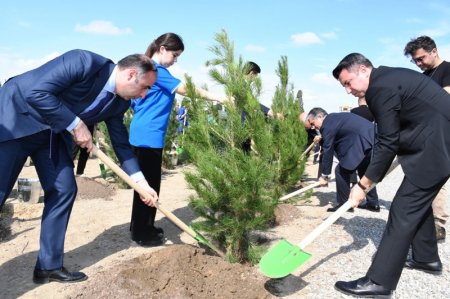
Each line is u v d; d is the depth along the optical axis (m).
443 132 3.05
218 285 3.14
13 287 3.18
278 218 5.07
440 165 3.03
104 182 7.36
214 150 3.53
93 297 2.91
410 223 3.08
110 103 3.17
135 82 3.05
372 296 3.11
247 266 3.60
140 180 3.53
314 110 6.04
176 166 10.05
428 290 3.28
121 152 3.55
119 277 3.11
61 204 3.25
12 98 2.93
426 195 3.08
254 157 3.48
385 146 3.07
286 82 5.59
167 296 2.98
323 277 3.47
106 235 4.47
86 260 3.77
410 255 4.05
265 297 3.06
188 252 3.40
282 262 3.20
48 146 3.19
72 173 3.31
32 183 5.70
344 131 5.50
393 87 3.01
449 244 4.43
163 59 3.91
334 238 4.50
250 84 3.67
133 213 4.13
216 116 3.63
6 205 5.36
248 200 3.39
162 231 4.34
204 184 3.55
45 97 2.83
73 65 2.91
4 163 2.96
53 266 3.25
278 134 5.32
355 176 7.22
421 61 4.61
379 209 5.88
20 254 3.86
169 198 6.39
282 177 5.29
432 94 3.06
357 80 3.16
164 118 3.95
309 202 6.41
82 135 3.01
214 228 3.55
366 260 3.88
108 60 3.12
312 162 11.70
